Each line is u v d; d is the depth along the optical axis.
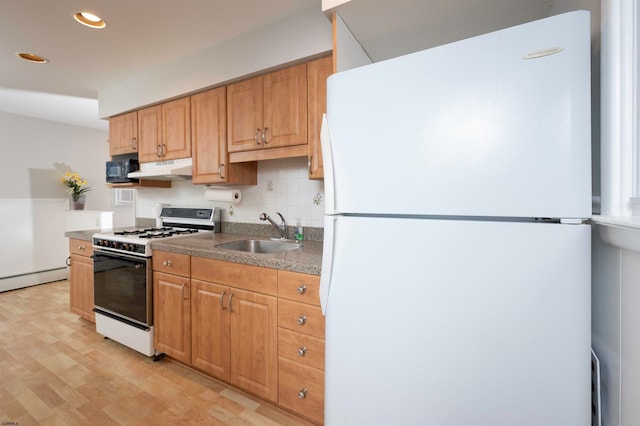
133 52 2.25
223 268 1.72
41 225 3.97
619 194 0.66
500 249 0.71
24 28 1.93
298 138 1.85
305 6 1.73
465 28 1.25
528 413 0.69
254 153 2.06
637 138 0.64
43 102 3.37
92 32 1.99
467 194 0.74
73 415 1.57
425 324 0.79
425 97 0.78
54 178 4.23
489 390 0.72
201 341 1.83
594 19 0.81
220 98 2.20
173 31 1.97
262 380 1.59
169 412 1.59
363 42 1.35
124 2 1.68
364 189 0.87
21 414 1.57
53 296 3.46
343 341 0.91
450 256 0.76
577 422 0.66
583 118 0.64
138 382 1.84
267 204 2.40
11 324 2.68
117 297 2.24
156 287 2.05
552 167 0.66
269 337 1.56
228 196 2.38
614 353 0.69
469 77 0.73
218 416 1.57
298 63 1.84
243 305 1.65
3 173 3.77
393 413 0.84
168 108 2.49
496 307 0.71
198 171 2.33
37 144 4.06
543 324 0.68
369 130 0.86
